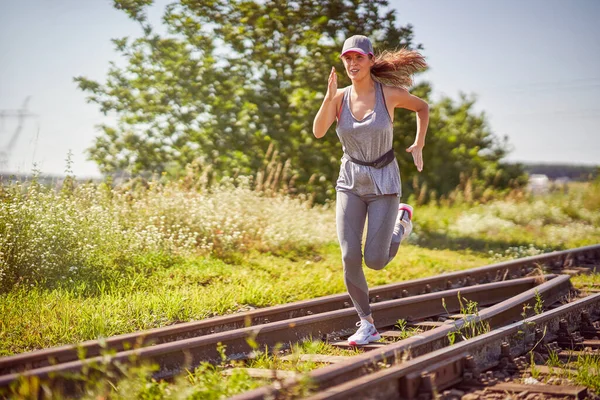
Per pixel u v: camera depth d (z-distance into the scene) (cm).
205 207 1238
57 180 1050
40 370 377
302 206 1568
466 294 812
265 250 1261
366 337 568
